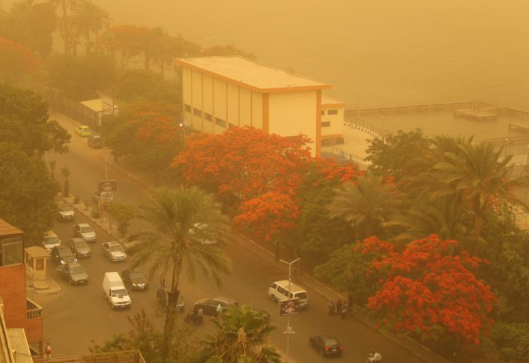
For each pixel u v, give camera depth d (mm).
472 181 79375
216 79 138500
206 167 108562
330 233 91438
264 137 109938
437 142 90000
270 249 102625
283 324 82812
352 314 85000
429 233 81812
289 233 95188
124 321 82375
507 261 81375
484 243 81250
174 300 68188
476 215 80875
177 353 58469
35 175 97250
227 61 150625
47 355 69062
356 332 81688
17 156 97375
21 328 58281
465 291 73688
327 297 89562
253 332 49062
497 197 83062
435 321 72188
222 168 108562
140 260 67500
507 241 83625
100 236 106812
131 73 160750
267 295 89562
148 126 125562
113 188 114375
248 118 130750
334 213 88312
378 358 74438
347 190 87562
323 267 85438
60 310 84812
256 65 147125
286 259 99438
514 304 81625
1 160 96188
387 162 101062
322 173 98812
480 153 80188
